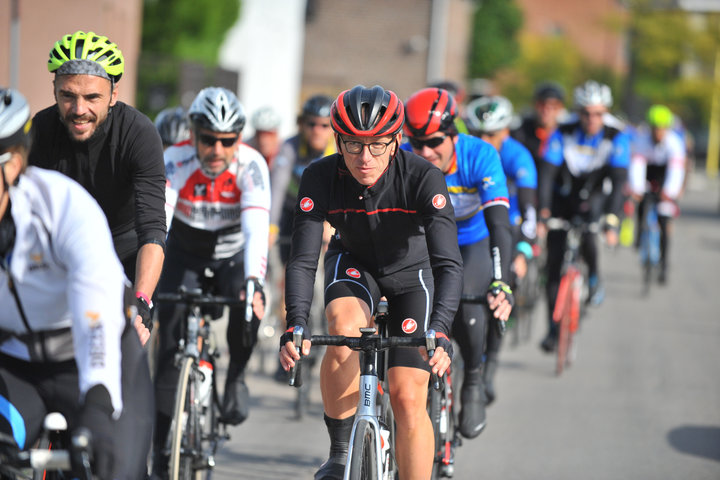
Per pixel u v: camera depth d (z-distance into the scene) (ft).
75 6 125.90
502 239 49.29
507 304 46.42
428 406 48.42
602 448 62.95
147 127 38.63
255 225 48.60
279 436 63.87
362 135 36.63
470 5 460.55
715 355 97.66
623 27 489.26
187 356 46.65
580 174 90.89
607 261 177.06
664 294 140.05
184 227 51.49
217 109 47.93
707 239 228.63
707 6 469.98
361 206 39.83
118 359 27.53
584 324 112.57
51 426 27.96
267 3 259.60
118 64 36.96
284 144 78.18
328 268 42.91
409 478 39.06
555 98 95.14
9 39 105.50
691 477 57.11
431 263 39.17
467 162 52.19
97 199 39.83
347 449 39.22
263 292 46.03
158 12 220.43
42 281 28.32
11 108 26.25
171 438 45.78
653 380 85.10
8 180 26.71
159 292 51.78
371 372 36.76
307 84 376.89
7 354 30.07
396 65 373.61
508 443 63.67
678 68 490.90
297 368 36.94
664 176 138.92
